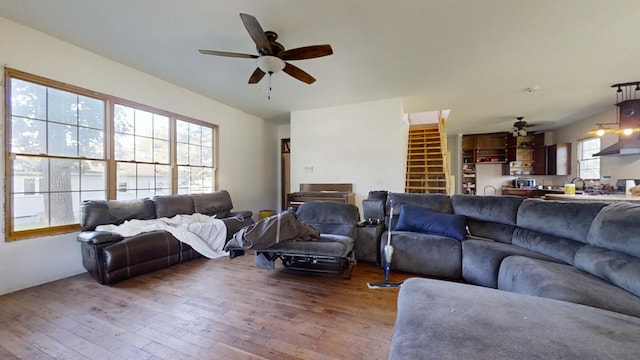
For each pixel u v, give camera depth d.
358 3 2.28
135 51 3.18
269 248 2.63
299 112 5.70
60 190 3.00
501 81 4.02
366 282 2.73
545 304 1.27
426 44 2.95
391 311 2.12
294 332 1.83
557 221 2.26
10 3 2.30
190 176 4.66
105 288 2.60
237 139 5.70
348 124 5.27
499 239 2.85
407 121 6.30
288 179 7.43
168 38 2.88
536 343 0.95
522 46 2.98
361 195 5.13
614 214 1.80
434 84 4.16
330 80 4.01
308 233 2.85
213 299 2.35
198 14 2.45
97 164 3.35
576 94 4.61
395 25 2.60
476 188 8.51
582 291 1.48
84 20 2.57
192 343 1.72
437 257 2.81
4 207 2.56
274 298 2.37
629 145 4.57
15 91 2.66
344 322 1.96
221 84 4.24
